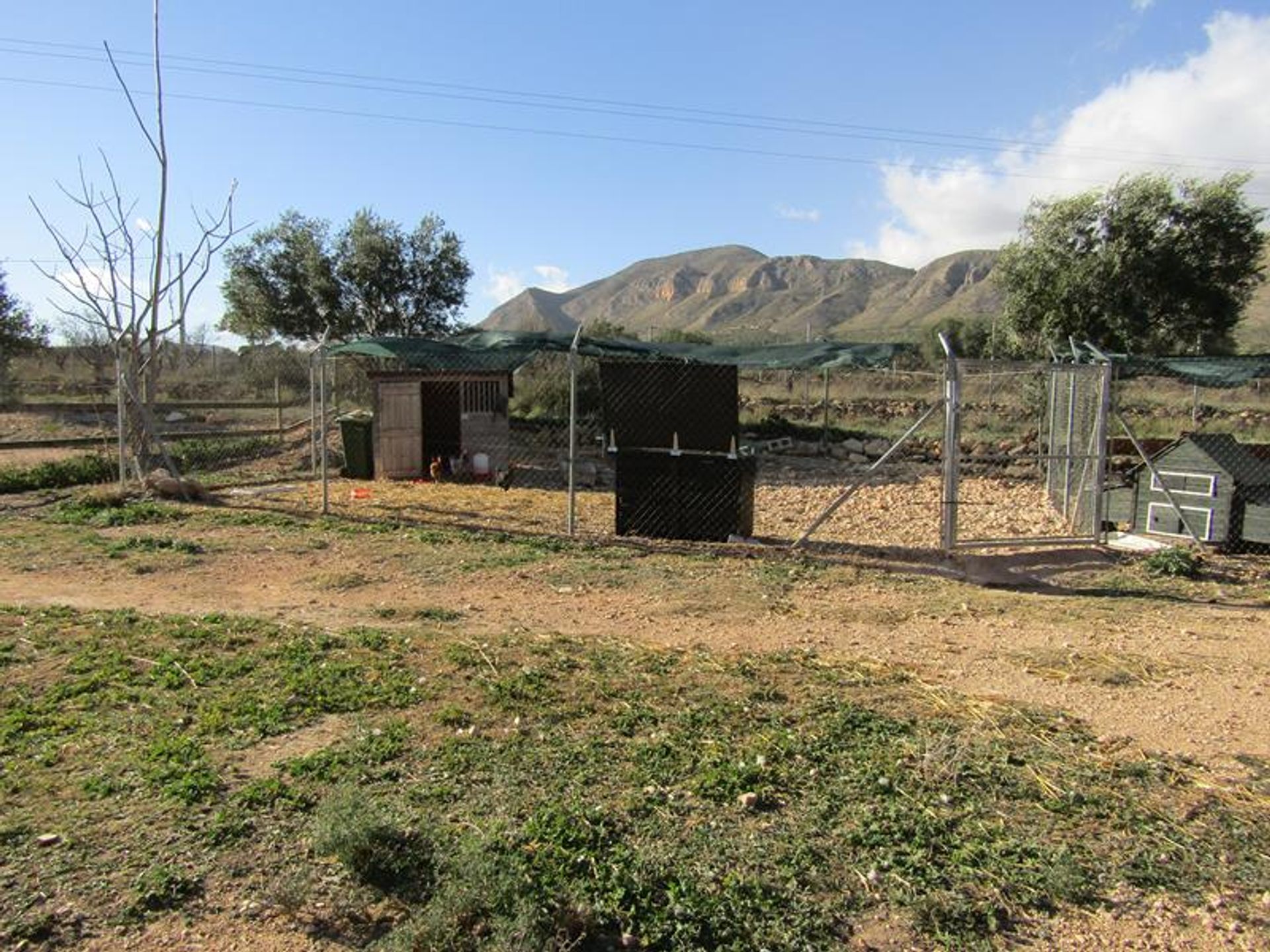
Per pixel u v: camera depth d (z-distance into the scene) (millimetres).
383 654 5723
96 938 2807
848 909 3092
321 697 4871
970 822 3691
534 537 10141
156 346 13164
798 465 18797
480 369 15812
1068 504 11969
